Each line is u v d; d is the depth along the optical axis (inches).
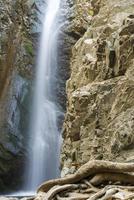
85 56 453.1
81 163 392.8
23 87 883.4
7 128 824.9
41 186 251.0
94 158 366.3
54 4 1040.2
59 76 970.7
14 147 831.7
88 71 430.6
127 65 373.7
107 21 488.7
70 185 236.7
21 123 866.8
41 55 954.7
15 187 844.6
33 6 970.7
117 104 361.4
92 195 214.8
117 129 343.0
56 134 909.2
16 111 857.5
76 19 970.1
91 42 477.1
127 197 200.8
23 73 889.5
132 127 332.5
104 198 207.9
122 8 471.2
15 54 860.0
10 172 833.5
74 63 521.3
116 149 336.5
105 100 378.0
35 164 861.2
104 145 362.9
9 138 826.2
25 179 848.3
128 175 232.1
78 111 404.8
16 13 880.3
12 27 851.4
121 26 389.1
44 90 935.7
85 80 442.3
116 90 371.9
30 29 943.0
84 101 399.5
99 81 409.4
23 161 847.7
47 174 869.2
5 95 830.5
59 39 982.4
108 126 363.3
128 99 354.9
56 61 973.8
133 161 311.1
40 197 233.9
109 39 407.8
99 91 386.6
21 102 874.1
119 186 221.6
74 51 537.3
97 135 372.2
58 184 246.2
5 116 824.9
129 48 373.1
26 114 883.4
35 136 879.1
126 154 327.6
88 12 951.0
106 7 513.7
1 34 818.2
